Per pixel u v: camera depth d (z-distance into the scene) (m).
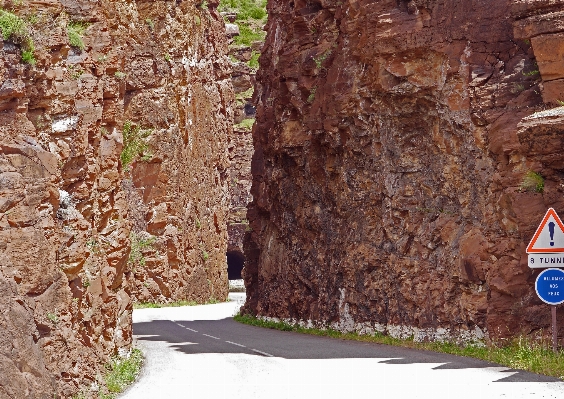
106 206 14.75
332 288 22.38
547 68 14.87
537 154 13.70
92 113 13.42
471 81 17.33
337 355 15.69
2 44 9.99
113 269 14.84
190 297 42.56
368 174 20.80
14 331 8.50
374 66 19.69
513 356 13.38
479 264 16.52
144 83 40.12
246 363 14.67
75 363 10.66
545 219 12.34
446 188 18.14
